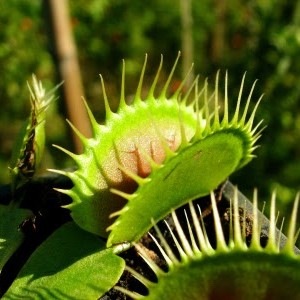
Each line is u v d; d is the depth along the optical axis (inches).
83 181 2.9
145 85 9.2
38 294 2.8
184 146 2.7
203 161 2.9
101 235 2.9
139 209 2.8
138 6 9.8
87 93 9.3
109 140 3.0
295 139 7.2
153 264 2.5
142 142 3.1
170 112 3.2
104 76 9.6
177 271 2.3
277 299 2.3
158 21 9.8
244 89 6.8
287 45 6.8
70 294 2.8
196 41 9.2
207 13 9.3
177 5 9.8
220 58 8.0
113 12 9.8
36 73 9.3
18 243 3.2
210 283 2.3
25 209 3.3
